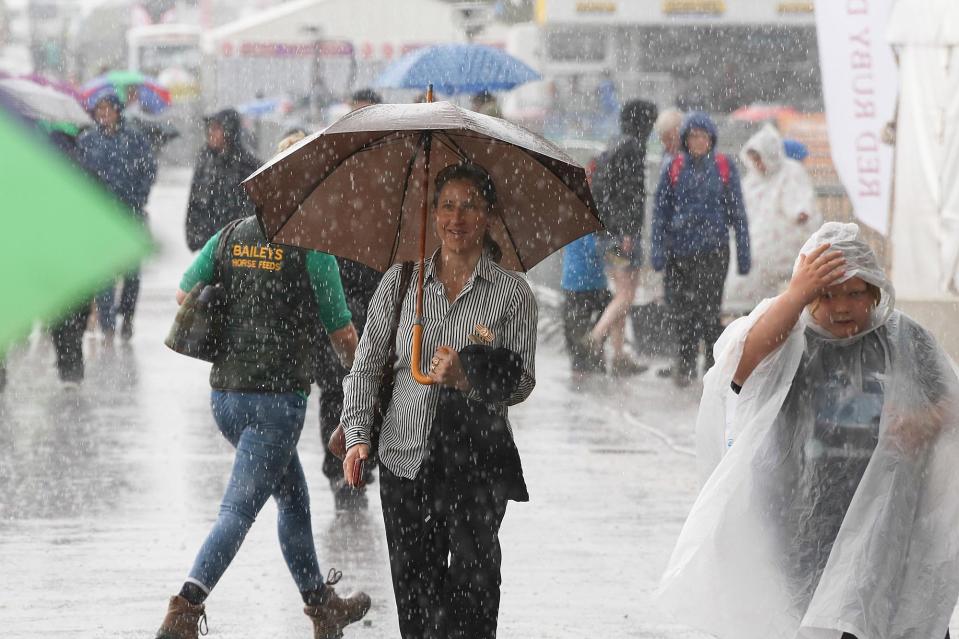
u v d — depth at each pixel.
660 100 71.81
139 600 19.12
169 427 32.31
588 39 72.44
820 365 13.12
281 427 16.80
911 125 35.56
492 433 14.30
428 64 48.25
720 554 13.19
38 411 34.25
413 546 14.60
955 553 12.84
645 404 35.78
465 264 14.64
